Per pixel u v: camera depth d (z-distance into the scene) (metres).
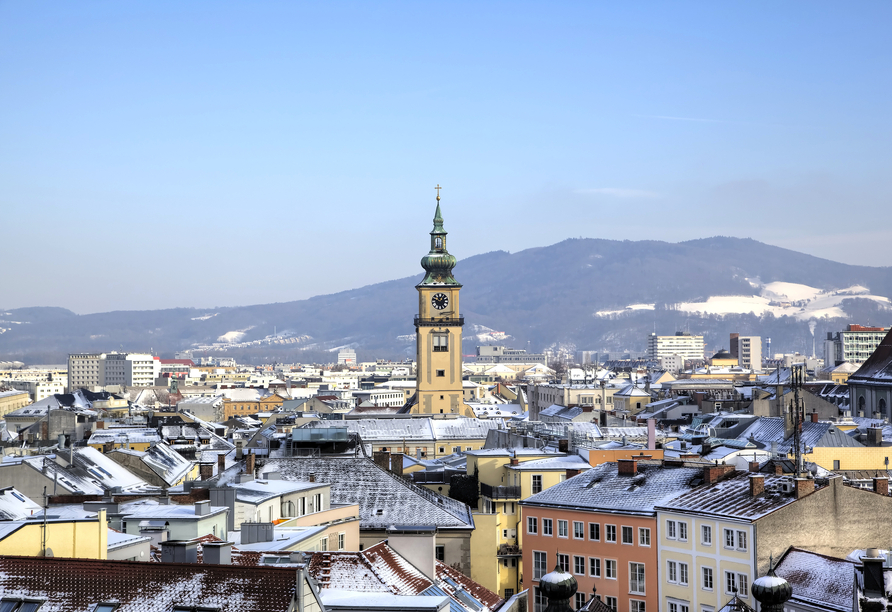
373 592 70.50
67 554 70.38
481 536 123.38
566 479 146.00
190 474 162.88
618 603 124.44
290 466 133.50
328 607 63.78
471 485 164.25
